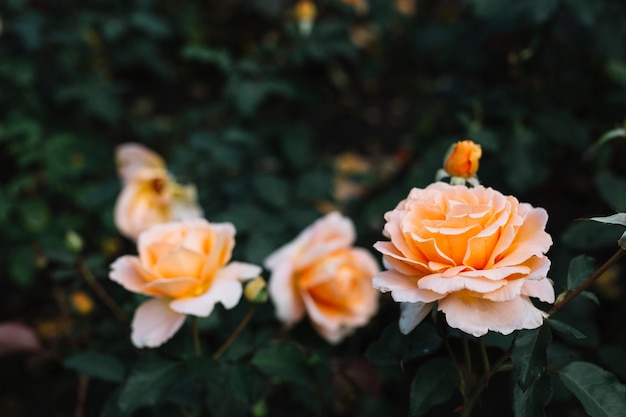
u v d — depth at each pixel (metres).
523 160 0.87
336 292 0.68
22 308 1.10
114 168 1.33
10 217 1.11
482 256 0.46
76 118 1.37
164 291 0.54
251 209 0.91
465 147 0.53
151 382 0.56
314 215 0.92
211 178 1.00
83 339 0.80
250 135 1.02
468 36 1.10
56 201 1.27
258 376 0.69
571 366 0.51
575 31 0.91
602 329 0.96
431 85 1.50
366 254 0.71
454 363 0.52
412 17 1.59
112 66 1.52
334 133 1.55
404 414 0.92
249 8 1.67
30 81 1.25
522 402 0.48
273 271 0.67
